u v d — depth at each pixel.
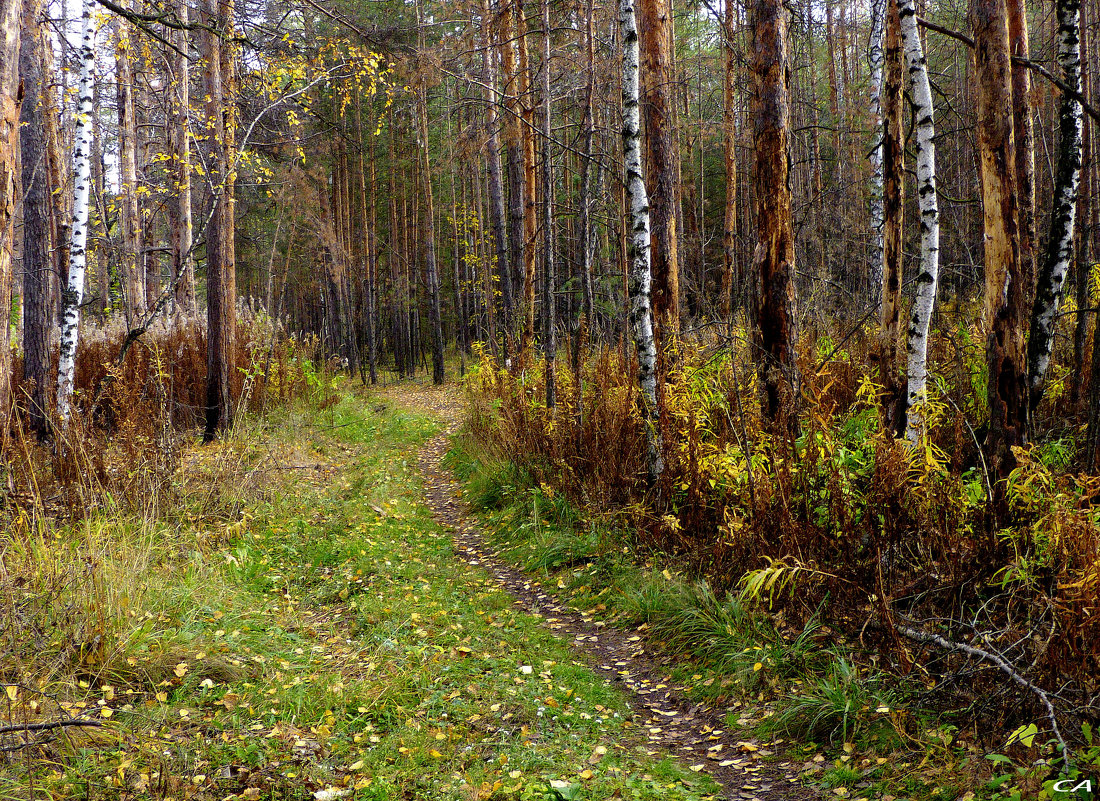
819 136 18.77
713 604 5.03
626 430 7.18
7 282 5.46
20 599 4.38
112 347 12.95
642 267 6.78
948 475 4.55
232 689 4.10
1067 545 3.52
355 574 6.25
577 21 10.80
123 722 3.61
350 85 12.09
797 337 6.43
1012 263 4.90
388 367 33.59
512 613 5.79
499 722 3.96
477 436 10.77
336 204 27.58
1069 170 6.08
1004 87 4.84
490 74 13.67
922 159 5.20
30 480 5.89
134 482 6.71
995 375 4.98
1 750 2.99
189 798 3.08
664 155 8.50
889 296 6.80
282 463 9.45
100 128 20.58
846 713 3.65
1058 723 3.12
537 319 15.35
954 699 3.56
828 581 4.50
